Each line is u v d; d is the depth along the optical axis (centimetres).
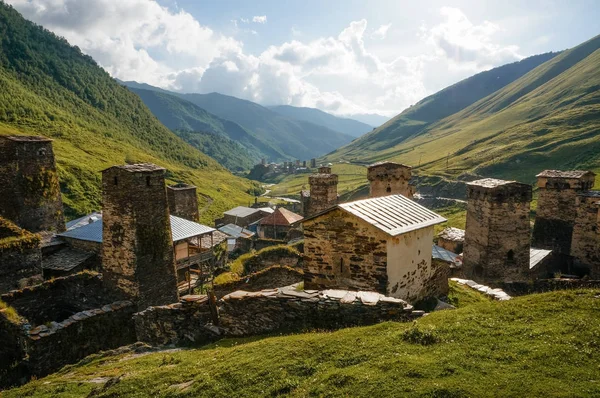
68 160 10231
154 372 1092
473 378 725
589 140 10681
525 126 14525
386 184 3512
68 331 1812
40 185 3400
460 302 1830
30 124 13738
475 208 3181
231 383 901
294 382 838
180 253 3359
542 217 4019
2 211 3161
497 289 2161
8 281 2275
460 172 11769
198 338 1499
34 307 2227
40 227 3403
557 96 18012
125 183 2212
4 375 1680
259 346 1083
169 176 14300
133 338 2106
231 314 1414
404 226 1526
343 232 1562
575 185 3791
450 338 904
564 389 663
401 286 1562
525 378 707
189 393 902
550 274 3388
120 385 1038
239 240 6088
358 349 916
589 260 3186
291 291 1346
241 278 2364
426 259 1730
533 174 10062
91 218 3912
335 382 789
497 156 11912
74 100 19388
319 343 986
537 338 853
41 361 1692
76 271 2959
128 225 2227
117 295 2291
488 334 901
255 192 17625
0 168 3145
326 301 1227
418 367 784
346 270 1565
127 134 19488
